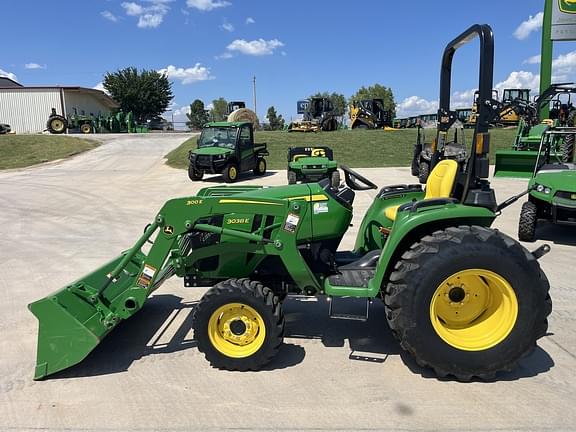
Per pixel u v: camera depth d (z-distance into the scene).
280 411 2.90
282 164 20.95
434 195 3.90
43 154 23.48
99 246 7.16
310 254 3.71
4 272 5.88
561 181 6.87
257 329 3.38
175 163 20.16
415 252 3.13
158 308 4.65
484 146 3.32
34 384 3.28
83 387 3.23
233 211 3.46
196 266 3.83
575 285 5.12
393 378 3.26
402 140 25.89
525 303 3.10
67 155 23.53
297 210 3.44
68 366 3.34
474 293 3.27
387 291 3.22
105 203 11.10
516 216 9.03
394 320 3.16
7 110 40.34
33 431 2.75
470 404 2.93
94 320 3.45
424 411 2.87
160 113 67.38
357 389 3.13
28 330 4.16
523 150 13.59
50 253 6.77
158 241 3.48
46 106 40.47
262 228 3.53
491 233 3.15
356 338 3.91
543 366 3.40
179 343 3.89
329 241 3.82
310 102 34.69
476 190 3.37
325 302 4.67
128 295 3.50
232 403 3.00
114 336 4.03
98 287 3.86
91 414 2.91
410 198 4.34
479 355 3.12
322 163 12.89
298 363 3.50
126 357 3.65
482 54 3.25
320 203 3.69
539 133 13.20
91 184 14.73
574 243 7.03
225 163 15.25
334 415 2.85
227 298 3.31
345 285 3.40
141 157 23.02
